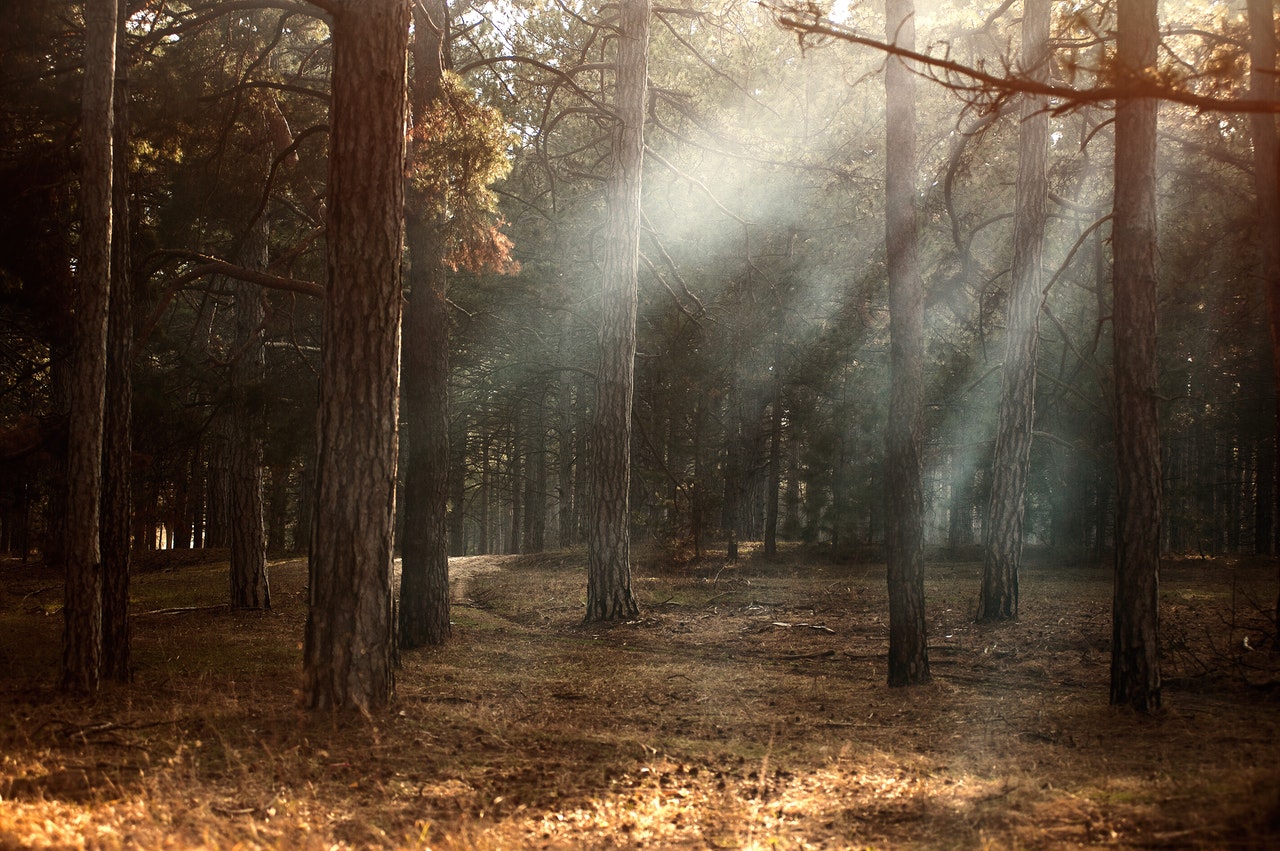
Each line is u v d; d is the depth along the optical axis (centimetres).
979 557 2881
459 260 1564
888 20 1223
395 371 958
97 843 500
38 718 844
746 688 1170
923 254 2238
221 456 3189
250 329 1997
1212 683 1088
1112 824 516
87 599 1007
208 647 1441
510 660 1416
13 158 1359
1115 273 993
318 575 927
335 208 947
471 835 545
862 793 658
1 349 2152
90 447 1008
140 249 1556
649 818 602
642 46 1892
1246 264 1845
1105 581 2255
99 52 990
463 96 1412
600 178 1956
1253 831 471
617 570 1839
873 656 1416
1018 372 1666
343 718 875
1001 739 871
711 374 2673
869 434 2738
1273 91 1081
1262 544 3241
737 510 3459
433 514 1591
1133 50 965
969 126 1866
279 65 1848
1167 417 2445
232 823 558
